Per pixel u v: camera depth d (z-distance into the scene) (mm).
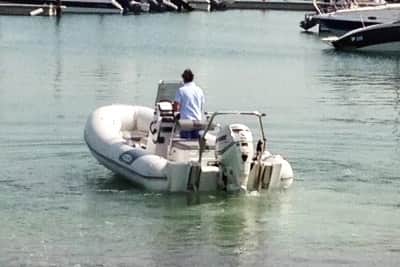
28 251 17328
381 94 45875
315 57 72062
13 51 66875
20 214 19750
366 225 19578
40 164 24719
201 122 21625
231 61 66062
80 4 120375
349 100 42594
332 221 19812
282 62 66750
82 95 41188
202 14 139625
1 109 35594
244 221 19625
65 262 16766
